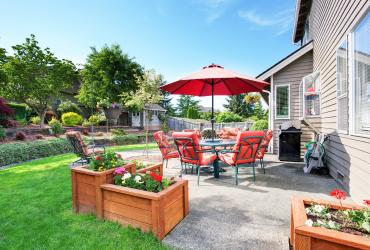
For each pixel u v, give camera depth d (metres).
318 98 6.02
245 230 2.36
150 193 2.25
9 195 3.44
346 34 3.57
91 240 2.14
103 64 18.39
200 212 2.82
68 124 13.55
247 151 4.11
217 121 21.42
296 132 6.32
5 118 9.93
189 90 5.90
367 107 2.96
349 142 3.53
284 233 2.29
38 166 5.74
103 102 16.34
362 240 1.28
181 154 4.43
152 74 16.14
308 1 7.48
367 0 2.71
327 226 1.48
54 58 11.60
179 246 2.07
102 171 2.68
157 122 23.05
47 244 2.08
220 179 4.46
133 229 2.32
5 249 2.02
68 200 3.21
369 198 2.79
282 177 4.59
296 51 7.15
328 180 4.35
